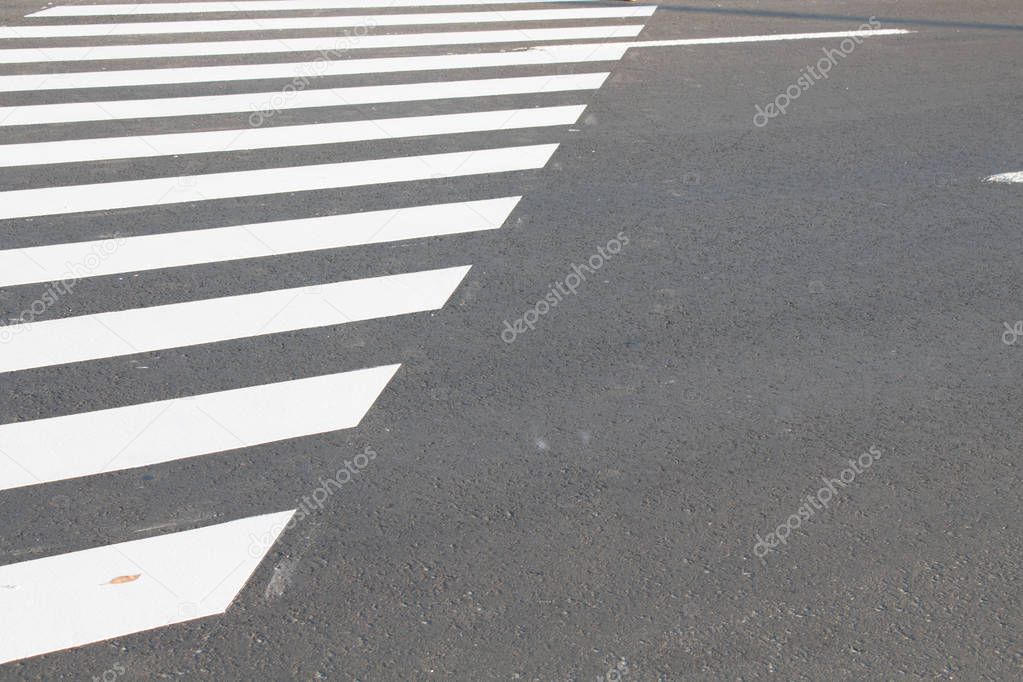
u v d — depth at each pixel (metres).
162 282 5.46
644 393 4.52
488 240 5.97
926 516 3.77
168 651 3.11
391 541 3.59
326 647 3.13
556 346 4.89
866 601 3.35
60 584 3.38
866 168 7.05
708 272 5.62
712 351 4.87
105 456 4.06
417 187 6.70
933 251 5.91
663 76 9.01
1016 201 6.58
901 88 8.76
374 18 11.09
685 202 6.47
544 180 6.81
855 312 5.25
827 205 6.46
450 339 4.95
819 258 5.79
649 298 5.34
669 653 3.13
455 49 9.88
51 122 7.73
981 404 4.50
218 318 5.12
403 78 8.95
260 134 7.59
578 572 3.45
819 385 4.61
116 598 3.32
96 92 8.44
